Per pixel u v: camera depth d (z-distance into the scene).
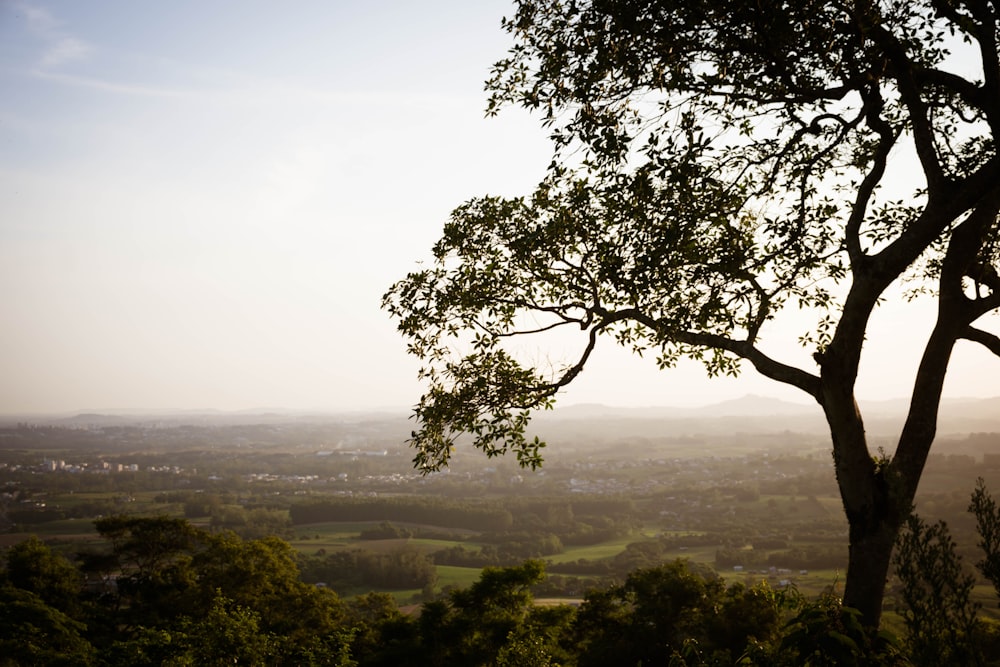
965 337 6.66
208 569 37.38
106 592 41.44
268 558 37.44
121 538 42.56
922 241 6.01
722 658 5.24
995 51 6.13
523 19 7.28
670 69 6.69
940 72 6.43
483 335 8.40
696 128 6.53
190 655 13.75
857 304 6.17
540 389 8.18
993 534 4.07
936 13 6.69
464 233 8.55
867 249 6.72
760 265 7.09
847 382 6.16
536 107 7.20
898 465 5.95
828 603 4.51
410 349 8.64
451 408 8.12
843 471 6.13
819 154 7.21
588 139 6.82
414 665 27.58
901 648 4.18
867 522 5.96
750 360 6.91
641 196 6.75
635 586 31.92
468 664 27.20
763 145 7.11
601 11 6.69
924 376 6.10
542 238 7.74
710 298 7.10
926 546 4.14
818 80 6.98
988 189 5.82
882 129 6.85
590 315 7.76
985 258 7.12
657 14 6.55
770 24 6.35
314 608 35.66
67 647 30.17
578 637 32.84
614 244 7.25
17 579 38.47
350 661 14.47
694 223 6.81
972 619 3.92
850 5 6.35
